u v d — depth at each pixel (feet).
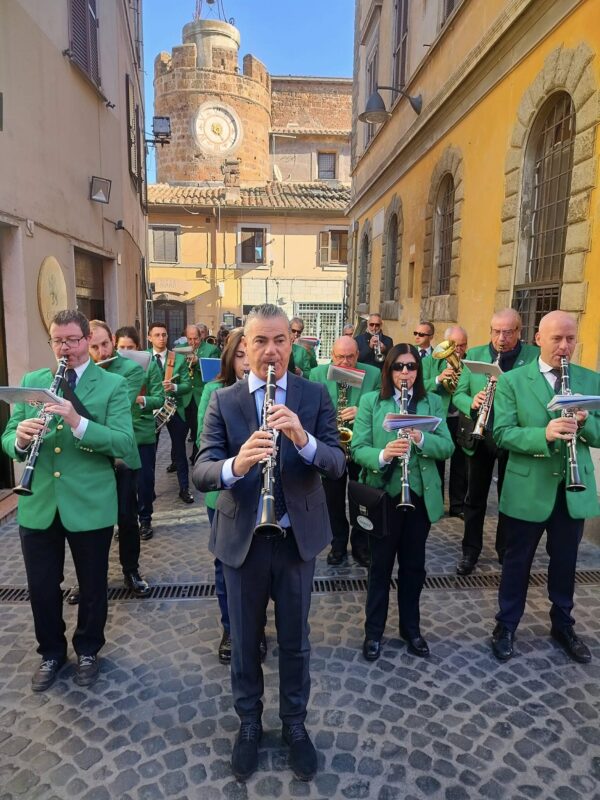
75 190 23.35
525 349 14.10
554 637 11.16
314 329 76.33
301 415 7.90
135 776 7.83
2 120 16.99
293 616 7.93
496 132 22.16
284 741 8.43
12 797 7.47
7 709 9.15
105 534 9.87
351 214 54.34
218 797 7.50
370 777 7.82
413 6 32.78
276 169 93.35
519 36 20.06
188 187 82.28
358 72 50.75
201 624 11.78
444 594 13.05
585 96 16.11
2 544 15.61
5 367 18.49
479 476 13.67
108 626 11.67
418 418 9.48
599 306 15.65
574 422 9.52
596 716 9.04
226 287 74.64
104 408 9.79
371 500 10.01
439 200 29.66
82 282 25.89
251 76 89.71
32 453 8.80
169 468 24.16
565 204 18.11
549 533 10.73
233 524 7.80
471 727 8.78
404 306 35.32
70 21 22.43
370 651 10.49
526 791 7.61
